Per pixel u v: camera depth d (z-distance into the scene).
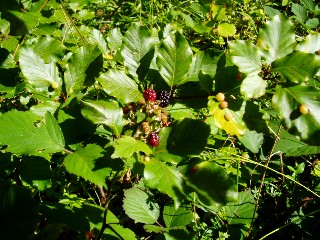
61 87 0.60
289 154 0.77
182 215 0.70
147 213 0.69
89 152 0.48
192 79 0.55
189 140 0.46
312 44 0.53
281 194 0.89
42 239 0.32
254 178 0.88
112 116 0.49
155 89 0.56
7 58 0.64
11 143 0.47
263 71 0.55
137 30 0.54
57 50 0.63
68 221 0.48
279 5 1.66
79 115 0.54
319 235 0.75
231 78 0.52
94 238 0.53
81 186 0.81
